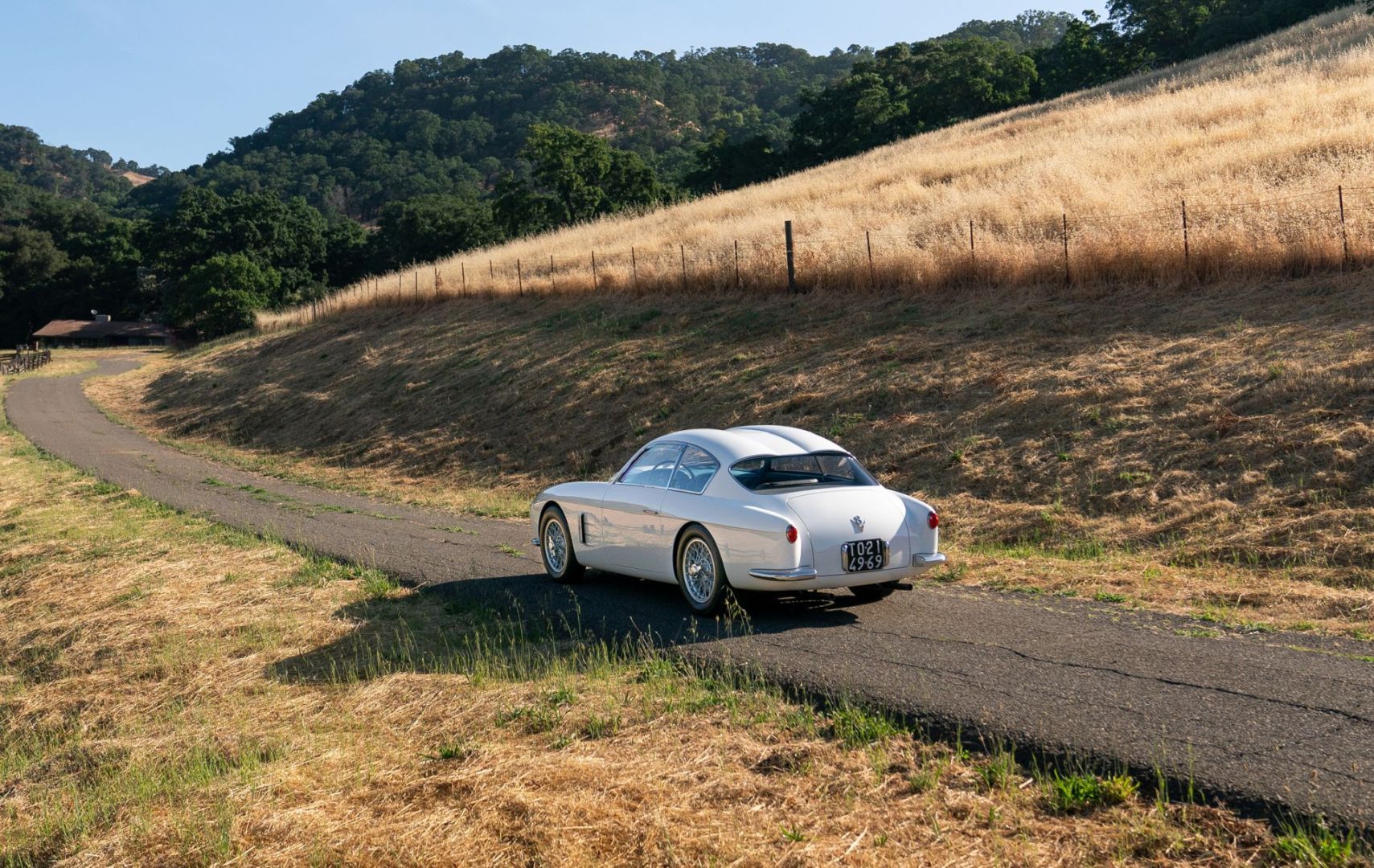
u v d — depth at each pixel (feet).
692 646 23.53
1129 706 17.33
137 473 75.87
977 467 44.96
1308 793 13.50
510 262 154.81
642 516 28.68
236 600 32.96
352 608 30.45
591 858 13.39
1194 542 33.35
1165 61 327.88
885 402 55.77
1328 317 48.03
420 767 17.21
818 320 75.56
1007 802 14.11
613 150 306.35
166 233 374.84
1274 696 17.56
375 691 21.90
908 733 16.85
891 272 77.51
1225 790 13.79
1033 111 224.53
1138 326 55.52
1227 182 79.51
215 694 23.62
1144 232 64.64
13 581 40.40
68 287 432.66
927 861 12.69
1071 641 22.08
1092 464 41.65
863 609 26.58
